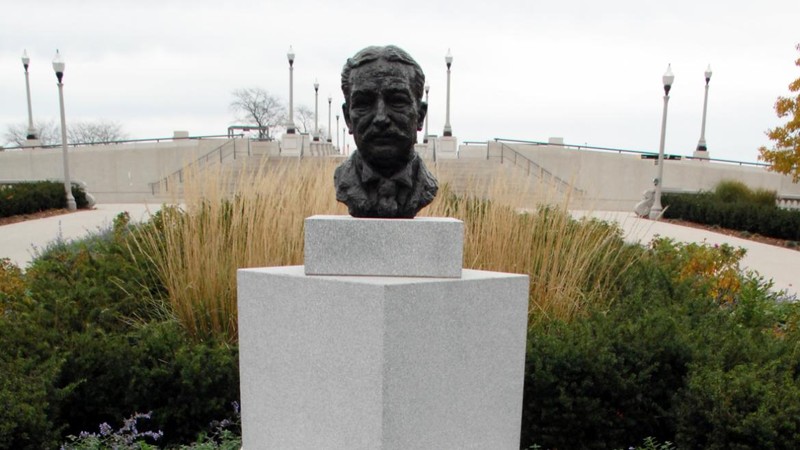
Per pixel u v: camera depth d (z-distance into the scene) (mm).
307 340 2213
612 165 19531
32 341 3061
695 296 4438
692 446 2615
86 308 3797
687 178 19266
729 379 2635
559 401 2877
